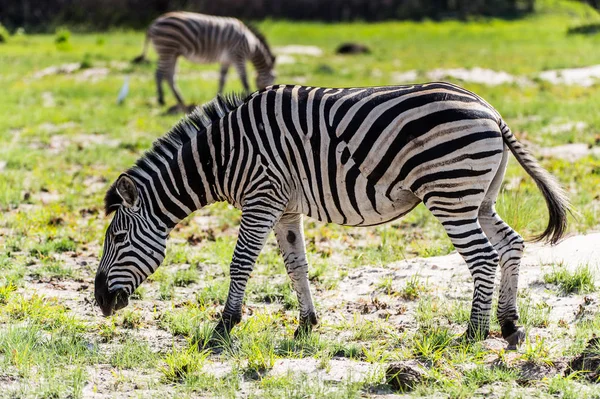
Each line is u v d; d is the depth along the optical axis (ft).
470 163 38.14
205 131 42.68
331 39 269.03
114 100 137.80
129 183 41.70
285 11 335.67
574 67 165.99
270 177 41.27
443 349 39.40
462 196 38.47
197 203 43.50
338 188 40.45
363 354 40.19
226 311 42.70
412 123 38.55
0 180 82.07
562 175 80.59
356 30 297.94
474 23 319.27
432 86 39.37
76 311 48.08
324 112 40.32
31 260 58.39
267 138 41.16
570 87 141.69
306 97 41.09
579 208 66.95
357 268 56.59
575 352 37.96
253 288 52.39
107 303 42.88
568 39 236.63
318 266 55.93
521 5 341.82
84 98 140.05
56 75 170.40
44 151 98.58
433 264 54.34
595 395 32.71
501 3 341.62
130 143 101.50
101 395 35.14
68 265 57.88
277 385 35.68
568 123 108.17
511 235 41.01
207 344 41.96
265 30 293.64
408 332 43.09
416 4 339.36
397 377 35.17
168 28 131.03
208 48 135.23
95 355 39.93
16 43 250.16
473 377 35.60
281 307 49.44
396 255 59.00
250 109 41.81
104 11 315.37
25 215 70.03
